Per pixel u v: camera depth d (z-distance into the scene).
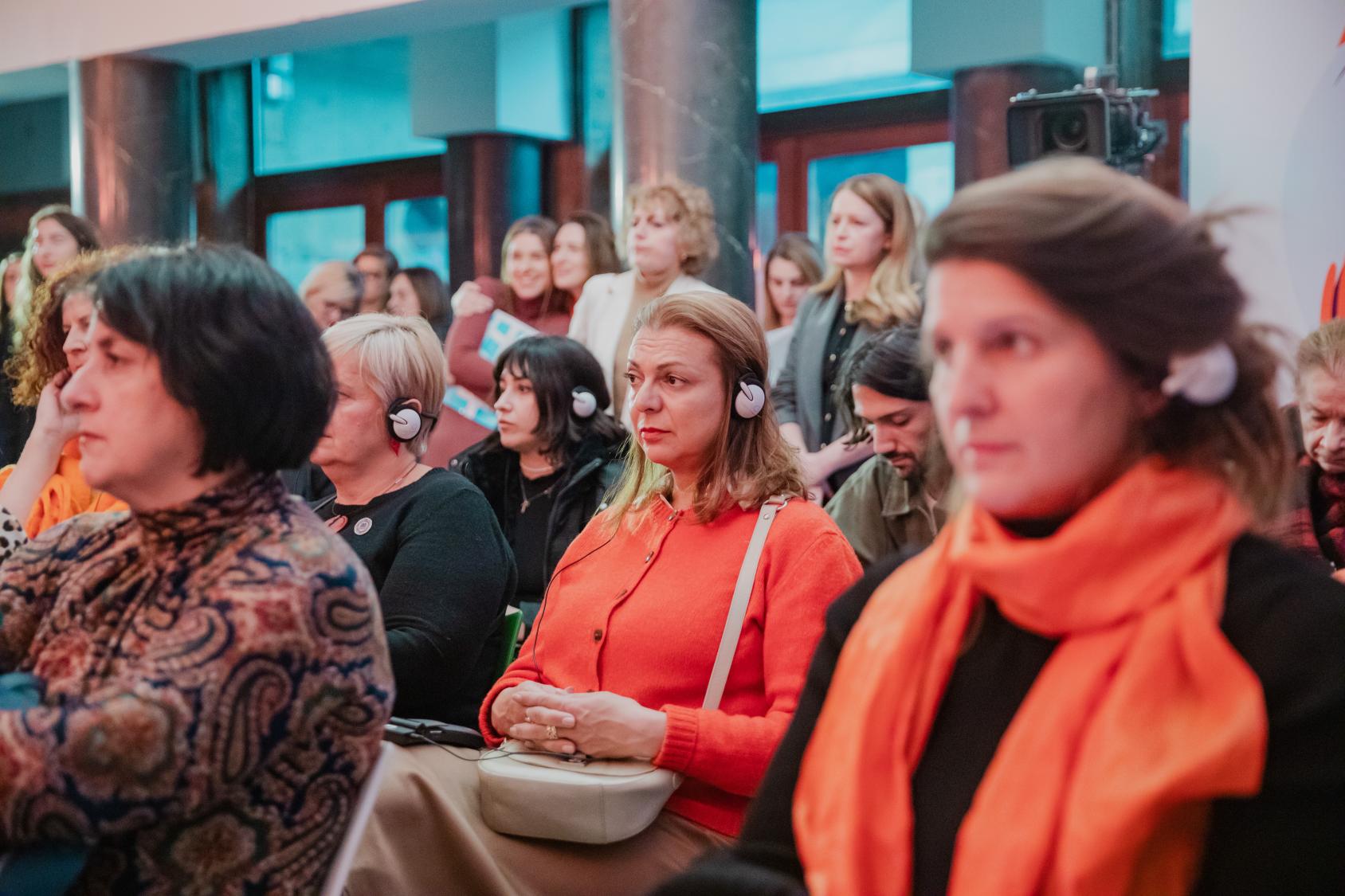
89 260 2.63
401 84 7.89
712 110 5.39
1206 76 3.67
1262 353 0.95
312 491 3.38
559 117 7.56
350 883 1.87
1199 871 0.90
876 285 3.71
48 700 1.18
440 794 1.94
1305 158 3.55
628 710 1.90
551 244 5.07
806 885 1.06
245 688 1.13
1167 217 0.92
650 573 2.10
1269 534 0.98
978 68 5.78
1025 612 0.96
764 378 2.11
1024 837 0.92
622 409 4.29
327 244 8.27
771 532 2.02
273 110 8.38
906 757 1.03
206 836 1.17
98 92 7.05
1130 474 0.92
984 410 0.92
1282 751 0.88
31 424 4.03
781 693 1.91
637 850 1.92
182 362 1.19
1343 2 3.49
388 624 2.28
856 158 6.53
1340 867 0.86
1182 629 0.90
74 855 1.11
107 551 1.29
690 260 4.37
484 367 4.69
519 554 3.37
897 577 1.12
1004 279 0.90
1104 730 0.90
